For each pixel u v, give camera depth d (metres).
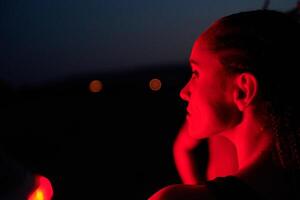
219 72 0.62
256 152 0.63
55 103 7.31
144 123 6.30
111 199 3.94
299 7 1.06
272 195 0.60
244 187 0.59
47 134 5.77
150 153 5.04
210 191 0.60
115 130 6.14
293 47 0.61
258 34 0.61
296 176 0.61
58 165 4.78
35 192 0.81
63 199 3.97
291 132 0.61
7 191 0.77
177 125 6.03
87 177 4.43
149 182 4.24
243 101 0.61
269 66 0.60
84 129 6.22
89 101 7.86
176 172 4.43
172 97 7.05
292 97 0.61
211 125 0.65
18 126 5.16
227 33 0.62
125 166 4.68
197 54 0.65
